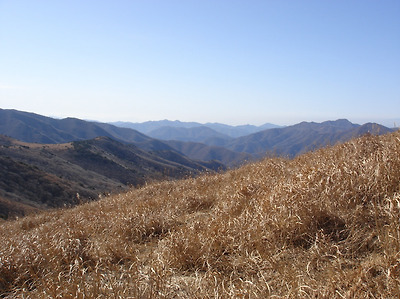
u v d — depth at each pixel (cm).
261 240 392
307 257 347
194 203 659
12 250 481
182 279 358
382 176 417
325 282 296
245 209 488
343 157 547
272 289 308
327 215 398
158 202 715
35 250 489
